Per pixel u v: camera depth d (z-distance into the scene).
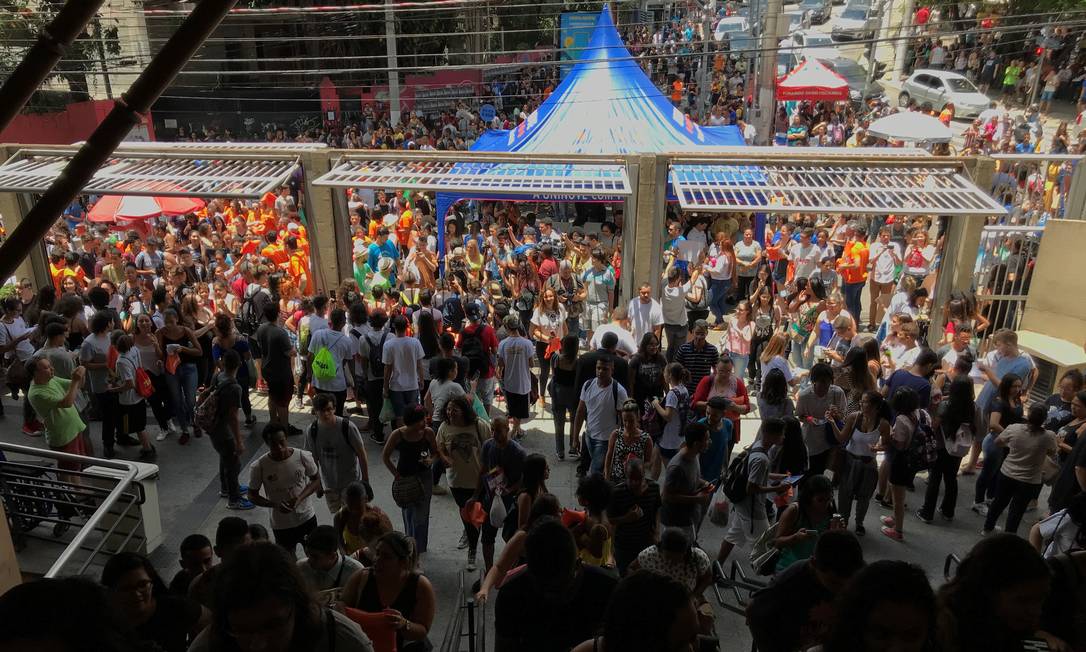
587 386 8.38
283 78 32.44
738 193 11.84
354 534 6.21
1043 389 11.38
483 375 10.12
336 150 13.25
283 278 12.76
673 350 12.32
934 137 21.19
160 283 13.23
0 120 1.99
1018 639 3.02
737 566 6.20
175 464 9.80
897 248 14.48
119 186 12.19
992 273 12.79
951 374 9.42
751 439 10.52
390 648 4.20
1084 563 3.87
